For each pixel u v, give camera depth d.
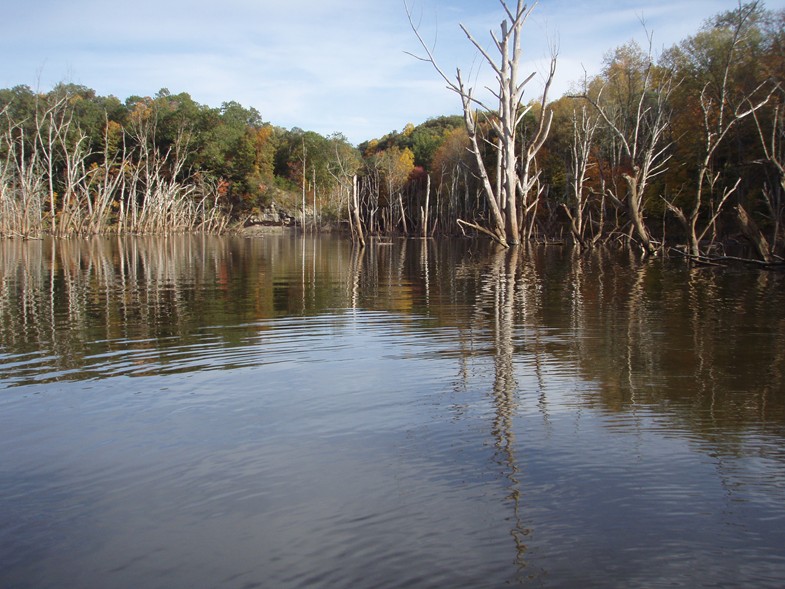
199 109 80.44
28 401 6.18
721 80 32.31
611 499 4.04
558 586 3.15
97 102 85.94
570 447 4.87
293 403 6.07
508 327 10.15
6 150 63.62
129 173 68.88
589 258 28.84
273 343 8.94
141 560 3.44
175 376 7.11
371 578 3.25
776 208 27.75
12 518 3.89
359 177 84.50
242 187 80.88
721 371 7.14
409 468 4.52
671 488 4.18
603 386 6.54
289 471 4.50
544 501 4.01
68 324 10.64
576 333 9.56
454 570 3.30
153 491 4.22
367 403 6.03
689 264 24.48
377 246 46.12
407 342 8.96
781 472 4.43
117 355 8.19
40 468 4.60
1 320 11.08
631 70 42.56
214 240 57.06
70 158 60.78
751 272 20.58
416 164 95.12
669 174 38.38
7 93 68.56
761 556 3.40
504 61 32.62
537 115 56.19
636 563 3.34
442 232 68.38
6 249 37.25
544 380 6.81
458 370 7.27
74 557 3.48
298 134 94.94
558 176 55.38
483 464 4.57
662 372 7.11
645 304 12.83
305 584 3.21
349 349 8.51
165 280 18.94
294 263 27.19
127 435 5.24
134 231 67.12
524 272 21.48
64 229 54.41
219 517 3.87
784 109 24.52
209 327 10.33
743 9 26.81
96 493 4.21
